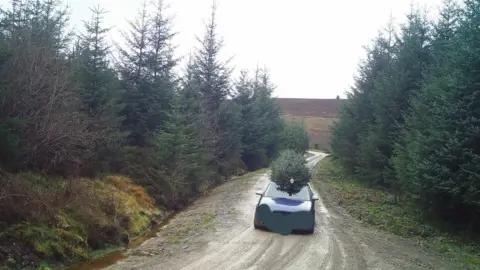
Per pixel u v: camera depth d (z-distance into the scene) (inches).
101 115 600.1
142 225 502.6
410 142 607.2
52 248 329.4
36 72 432.8
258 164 1529.3
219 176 1087.0
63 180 482.0
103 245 390.9
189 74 964.6
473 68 468.1
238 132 1227.9
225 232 458.0
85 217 400.8
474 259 389.1
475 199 440.1
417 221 553.3
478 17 482.9
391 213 606.5
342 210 637.3
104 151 622.2
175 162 718.5
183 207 706.2
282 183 522.3
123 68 771.4
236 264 334.3
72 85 515.8
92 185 518.6
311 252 379.6
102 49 648.4
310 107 5364.2
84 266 332.2
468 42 480.7
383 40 1130.7
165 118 790.5
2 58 399.2
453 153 458.0
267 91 1893.5
